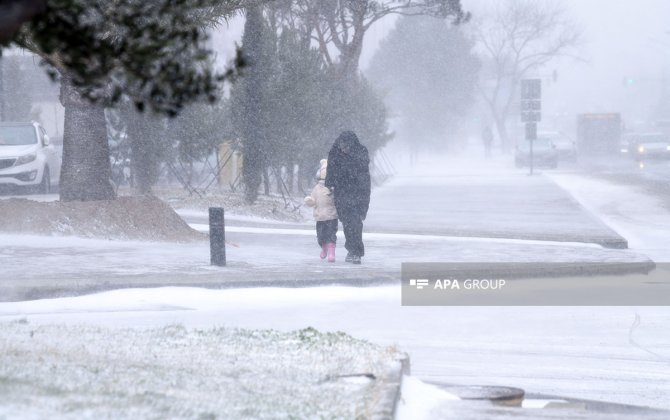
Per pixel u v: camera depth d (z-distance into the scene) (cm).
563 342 1875
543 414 1130
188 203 4484
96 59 907
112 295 2278
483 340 1888
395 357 1320
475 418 1100
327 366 1261
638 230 4209
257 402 1027
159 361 1243
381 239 3594
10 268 2483
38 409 856
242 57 973
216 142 4728
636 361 1698
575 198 5791
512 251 3216
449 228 3972
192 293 2342
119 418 867
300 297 2378
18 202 3123
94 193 3284
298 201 5066
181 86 920
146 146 4694
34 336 1377
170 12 933
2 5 841
